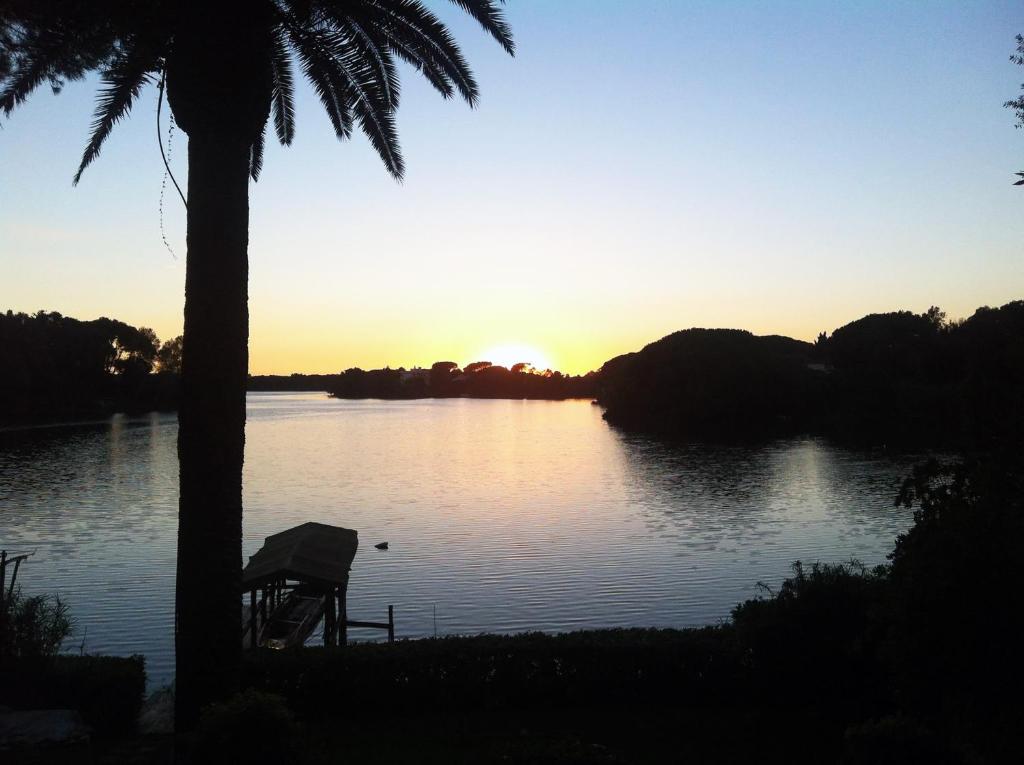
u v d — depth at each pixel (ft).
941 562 31.63
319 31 47.78
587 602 103.35
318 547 80.18
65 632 50.83
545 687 48.16
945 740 28.48
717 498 197.98
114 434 394.93
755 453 301.43
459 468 274.57
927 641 31.86
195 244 40.65
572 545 141.69
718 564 125.59
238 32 40.45
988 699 30.63
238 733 30.22
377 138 51.98
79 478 238.07
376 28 47.78
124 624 90.94
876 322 369.71
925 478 35.60
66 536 148.15
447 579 116.26
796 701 47.34
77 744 39.37
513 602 103.65
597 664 48.44
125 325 510.99
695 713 46.34
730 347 406.62
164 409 558.97
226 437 40.75
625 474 250.16
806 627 46.42
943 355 297.53
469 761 39.42
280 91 53.83
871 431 336.49
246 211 41.81
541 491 215.72
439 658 48.11
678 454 305.32
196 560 40.47
